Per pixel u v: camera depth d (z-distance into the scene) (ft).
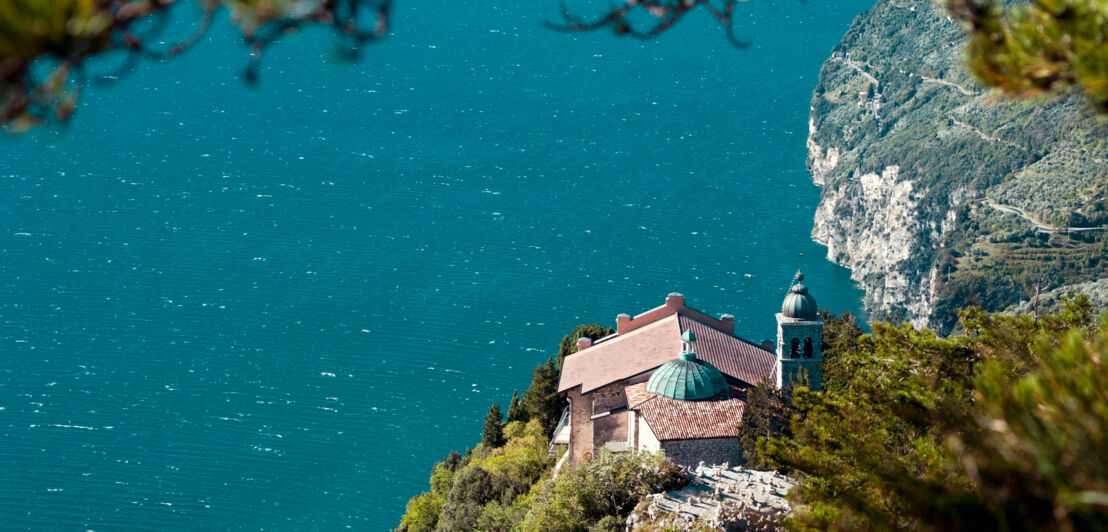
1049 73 41.22
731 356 382.42
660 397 340.59
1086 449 42.80
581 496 284.00
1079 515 43.19
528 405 551.59
